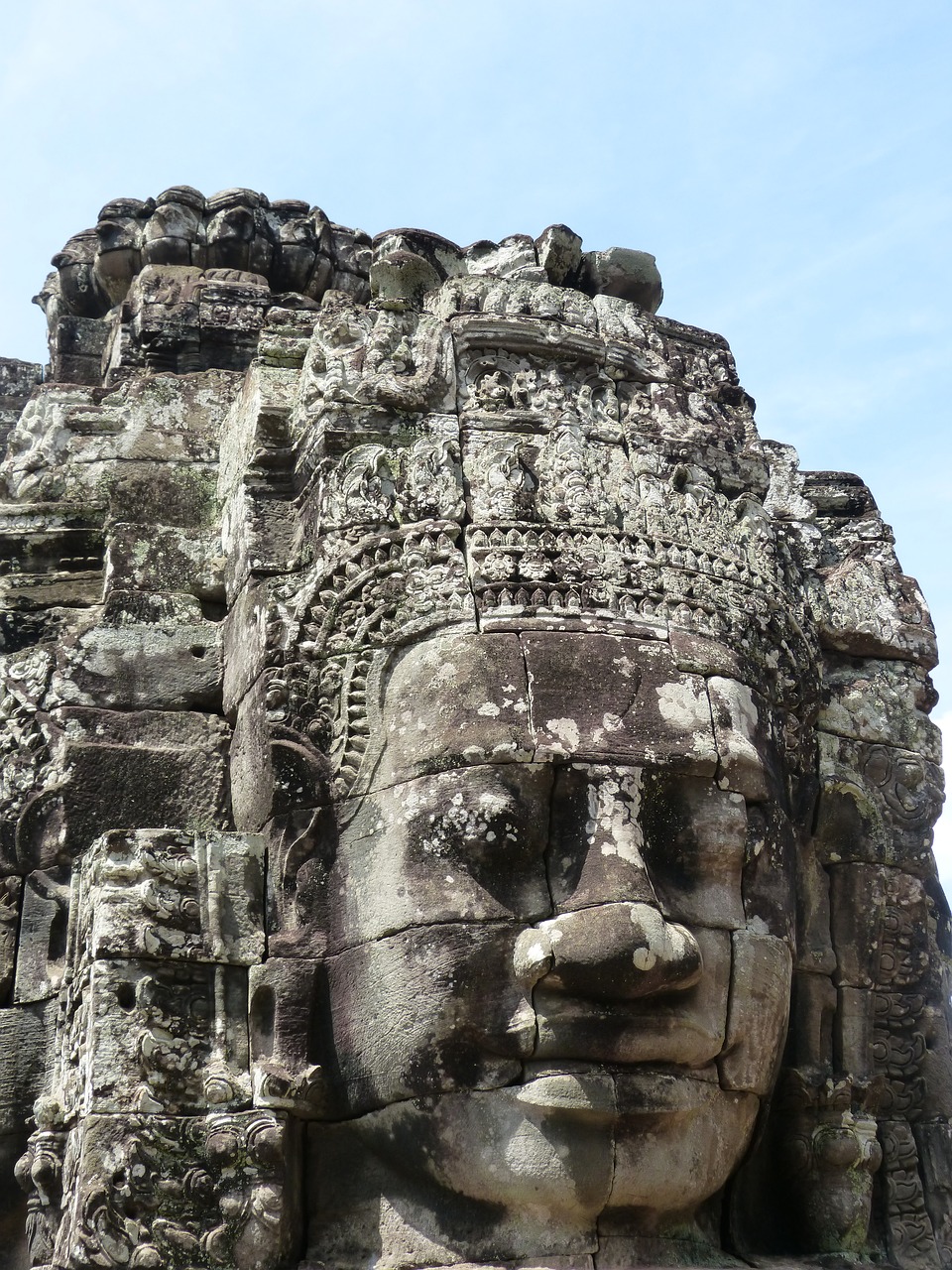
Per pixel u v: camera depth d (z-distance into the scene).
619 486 7.04
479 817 6.27
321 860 6.59
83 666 7.35
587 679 6.50
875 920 7.38
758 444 7.66
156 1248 5.98
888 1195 7.16
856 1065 7.15
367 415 7.06
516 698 6.42
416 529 6.76
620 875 6.20
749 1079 6.43
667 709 6.54
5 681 7.36
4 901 7.01
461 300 7.42
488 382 7.21
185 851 6.58
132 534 7.72
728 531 7.19
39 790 7.11
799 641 7.32
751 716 6.80
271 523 7.28
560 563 6.70
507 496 6.82
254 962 6.48
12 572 7.81
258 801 6.79
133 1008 6.27
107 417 8.09
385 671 6.64
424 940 6.22
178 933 6.43
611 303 7.68
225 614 7.67
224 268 9.14
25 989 6.87
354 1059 6.32
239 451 7.67
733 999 6.42
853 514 8.52
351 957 6.40
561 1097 6.01
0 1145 6.73
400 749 6.49
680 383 7.61
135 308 8.83
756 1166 6.85
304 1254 6.26
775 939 6.61
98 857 6.54
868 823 7.50
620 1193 6.07
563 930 6.09
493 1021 6.12
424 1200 6.21
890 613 7.95
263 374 7.49
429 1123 6.14
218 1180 6.14
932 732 7.85
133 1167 6.04
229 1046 6.34
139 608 7.53
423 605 6.62
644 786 6.42
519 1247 6.05
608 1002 6.09
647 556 6.85
